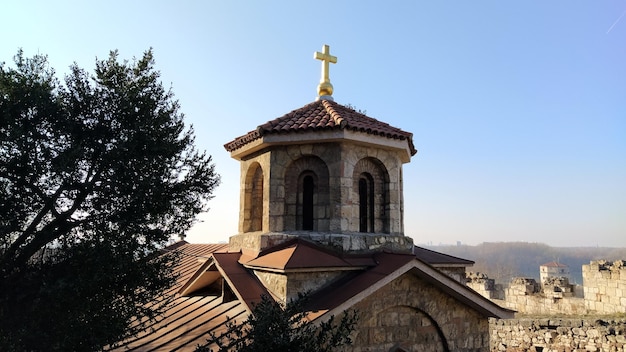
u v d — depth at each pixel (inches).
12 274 279.3
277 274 304.0
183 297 436.5
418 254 382.0
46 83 301.3
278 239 340.5
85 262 268.5
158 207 319.9
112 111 322.3
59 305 259.3
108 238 292.0
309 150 357.1
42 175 286.4
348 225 342.3
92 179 308.5
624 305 697.6
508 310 342.0
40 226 295.0
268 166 365.1
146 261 317.4
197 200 356.5
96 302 275.6
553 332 650.2
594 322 616.7
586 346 613.6
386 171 374.9
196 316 361.4
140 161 322.7
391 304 310.8
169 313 397.1
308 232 346.9
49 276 272.4
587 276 763.4
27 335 256.1
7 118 277.0
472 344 340.8
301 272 295.4
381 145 359.3
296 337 219.3
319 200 354.9
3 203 275.6
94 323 273.0
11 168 276.1
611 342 589.0
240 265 346.0
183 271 521.3
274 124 362.0
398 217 374.9
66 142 302.2
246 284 315.9
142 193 312.2
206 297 410.3
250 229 395.9
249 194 402.9
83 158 299.7
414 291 323.0
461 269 392.5
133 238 306.0
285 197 362.9
